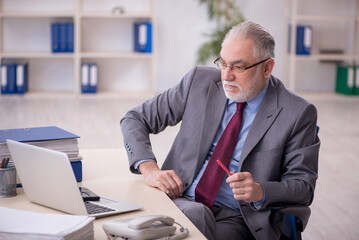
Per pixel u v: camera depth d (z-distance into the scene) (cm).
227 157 192
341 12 750
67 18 707
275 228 182
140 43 700
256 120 189
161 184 178
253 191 165
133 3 715
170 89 217
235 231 184
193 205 175
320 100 719
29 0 698
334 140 515
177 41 734
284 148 188
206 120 199
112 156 216
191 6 727
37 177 154
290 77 717
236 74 184
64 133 183
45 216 132
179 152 204
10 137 174
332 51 743
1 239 123
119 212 151
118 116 593
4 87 679
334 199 363
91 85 699
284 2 734
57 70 719
